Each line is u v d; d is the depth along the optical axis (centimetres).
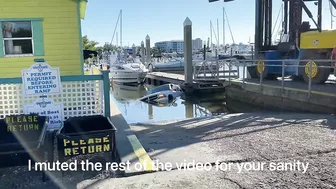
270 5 1430
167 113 1270
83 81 625
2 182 407
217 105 1483
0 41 821
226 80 1548
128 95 2011
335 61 934
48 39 851
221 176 392
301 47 1184
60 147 432
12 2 820
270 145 513
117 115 744
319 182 362
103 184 385
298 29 1234
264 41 1457
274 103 1145
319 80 1131
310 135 568
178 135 617
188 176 396
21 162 411
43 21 842
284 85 1174
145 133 651
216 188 358
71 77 614
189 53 1659
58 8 848
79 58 874
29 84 591
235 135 592
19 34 833
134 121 1088
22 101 595
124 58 3459
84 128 508
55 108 610
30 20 832
